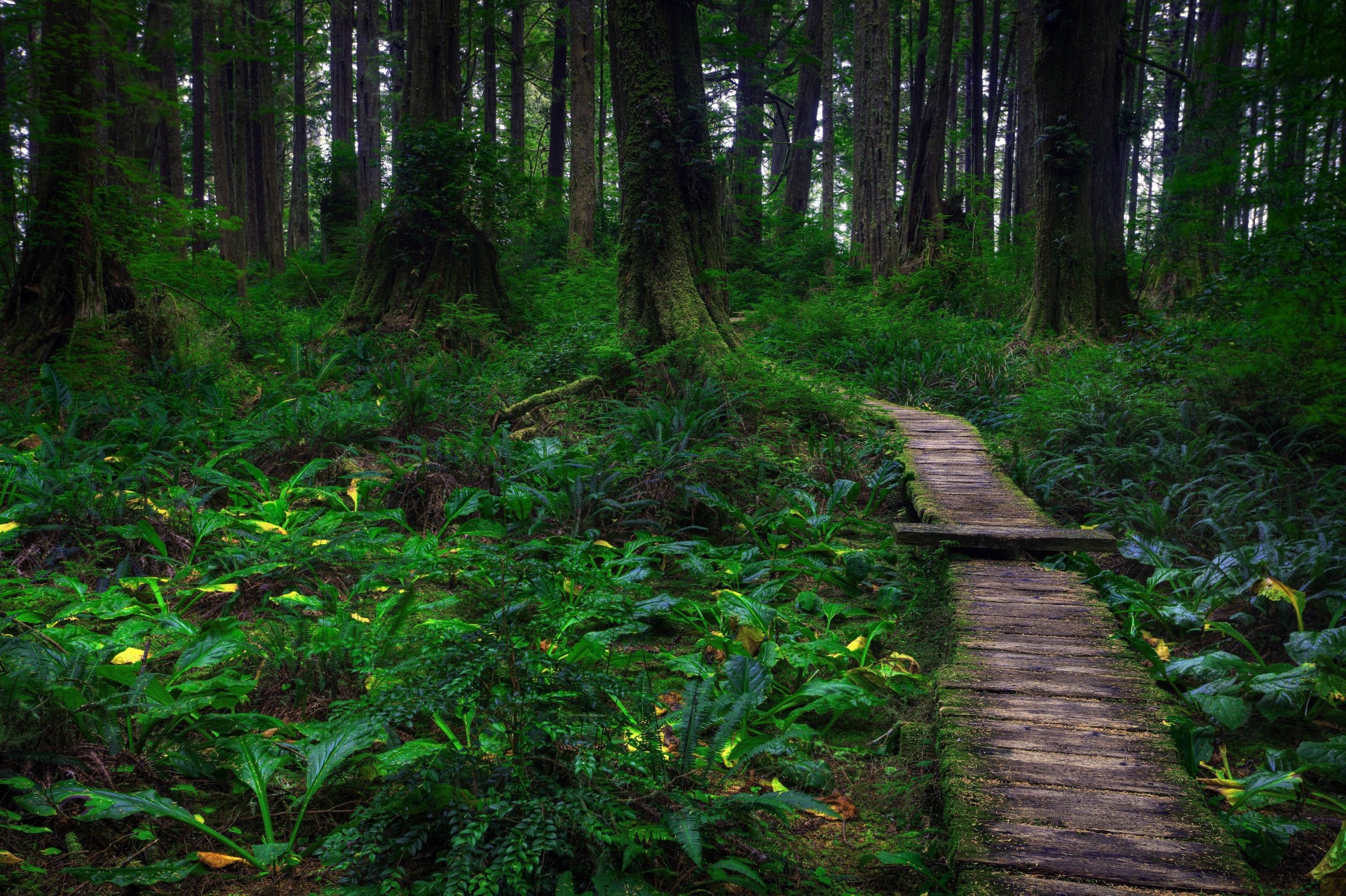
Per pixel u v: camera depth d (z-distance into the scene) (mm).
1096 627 4461
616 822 2555
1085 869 2590
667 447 7344
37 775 2695
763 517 6586
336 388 10648
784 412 9414
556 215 22266
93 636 3611
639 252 10688
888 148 21422
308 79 39125
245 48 14562
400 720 2816
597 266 16562
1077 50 12883
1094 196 13086
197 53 14984
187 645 3576
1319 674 3713
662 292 10484
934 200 21766
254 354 11562
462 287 13609
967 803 2916
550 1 28609
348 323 13406
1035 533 5820
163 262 11117
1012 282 17594
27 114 8953
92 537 5270
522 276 17078
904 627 5039
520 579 3611
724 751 3354
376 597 5004
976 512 6543
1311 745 3279
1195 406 8367
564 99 29562
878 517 7418
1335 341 5008
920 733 3672
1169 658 4539
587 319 12055
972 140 33219
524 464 6996
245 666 3863
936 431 9523
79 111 9273
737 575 5285
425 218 13727
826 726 3928
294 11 30516
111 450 7066
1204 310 10383
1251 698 3982
